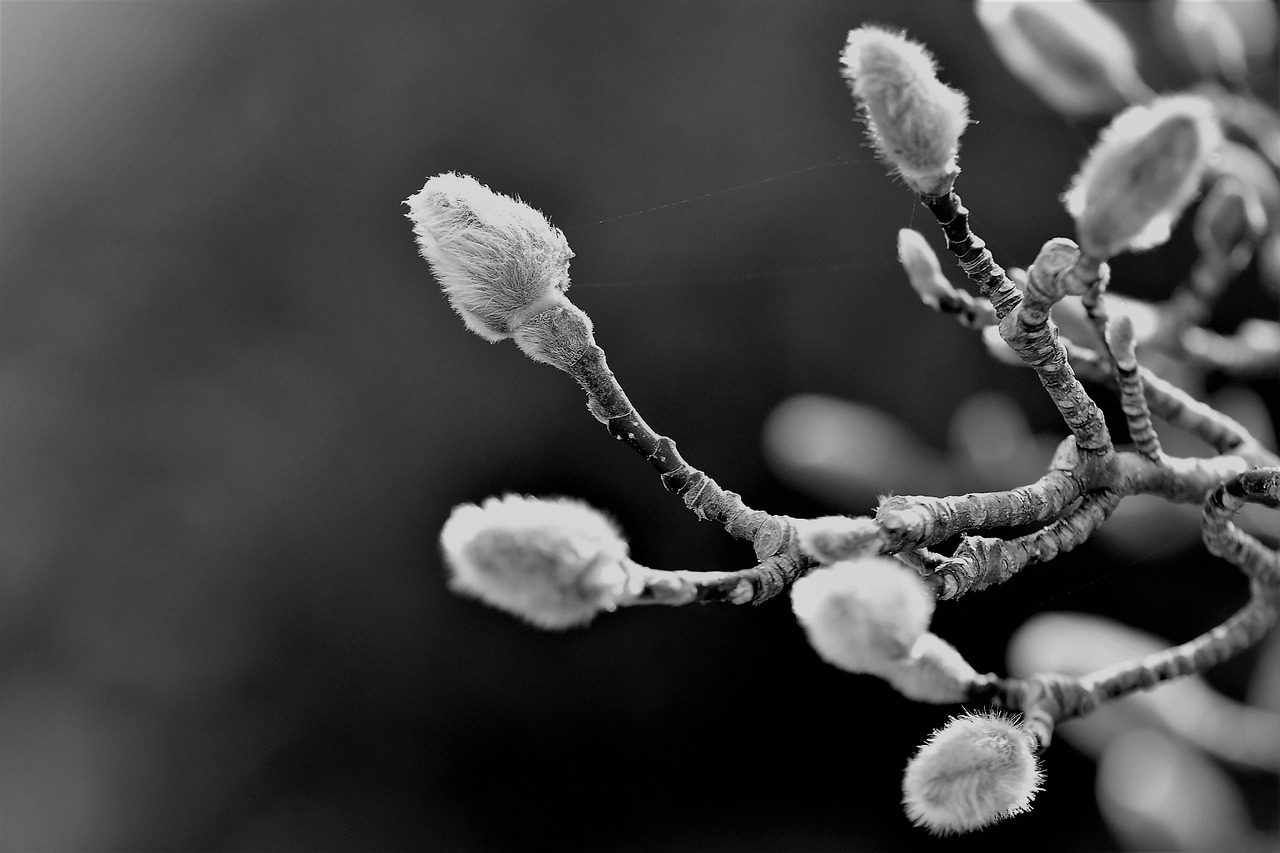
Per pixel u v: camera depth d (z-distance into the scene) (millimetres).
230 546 2025
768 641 1852
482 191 621
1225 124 783
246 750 1997
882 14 1771
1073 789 1670
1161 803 775
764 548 603
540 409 1925
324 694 2000
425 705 1983
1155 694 793
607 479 1866
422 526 1982
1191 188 590
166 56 2152
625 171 1886
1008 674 1456
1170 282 1396
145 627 2021
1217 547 642
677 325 1824
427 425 1979
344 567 2006
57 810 1964
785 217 1802
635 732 1912
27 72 2203
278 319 2064
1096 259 599
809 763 1827
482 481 1944
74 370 2088
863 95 603
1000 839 1694
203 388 2066
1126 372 634
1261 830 911
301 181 2059
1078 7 749
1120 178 590
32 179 2154
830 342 1741
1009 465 945
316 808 1976
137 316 2092
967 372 1628
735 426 1794
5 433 2057
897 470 952
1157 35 1039
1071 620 781
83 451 2061
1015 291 617
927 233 1556
